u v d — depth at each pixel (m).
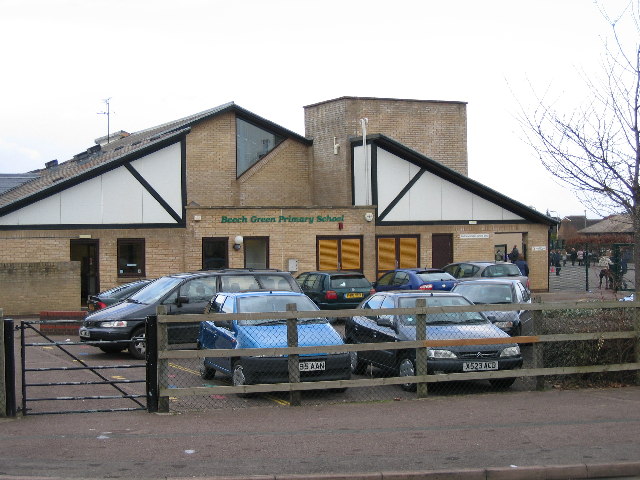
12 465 8.04
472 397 11.46
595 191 12.45
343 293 24.05
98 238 29.69
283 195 38.19
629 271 31.56
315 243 31.91
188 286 17.12
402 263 34.03
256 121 37.53
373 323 13.81
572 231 75.06
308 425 9.73
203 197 36.47
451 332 12.50
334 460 8.24
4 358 10.11
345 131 36.62
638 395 11.52
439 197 34.66
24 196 29.08
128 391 12.74
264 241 31.44
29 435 9.25
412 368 12.38
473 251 35.12
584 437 9.09
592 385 12.27
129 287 21.73
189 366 15.58
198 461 8.20
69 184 29.25
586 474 7.98
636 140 12.10
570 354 12.27
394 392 12.35
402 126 38.66
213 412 10.52
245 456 8.39
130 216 30.12
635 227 12.32
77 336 21.11
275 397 12.08
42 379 13.90
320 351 10.95
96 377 14.09
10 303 25.80
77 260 29.75
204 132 36.53
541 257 36.12
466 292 18.44
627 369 12.20
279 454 8.46
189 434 9.30
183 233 30.77
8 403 10.12
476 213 35.19
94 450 8.60
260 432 9.39
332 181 37.09
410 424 9.76
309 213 31.83
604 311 13.45
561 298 31.56
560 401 11.09
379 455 8.41
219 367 13.05
